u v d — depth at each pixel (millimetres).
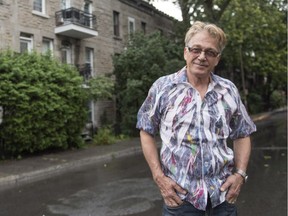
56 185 9312
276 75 43312
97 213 6625
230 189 2625
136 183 9078
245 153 2744
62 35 20625
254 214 6293
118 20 25891
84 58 22406
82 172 11172
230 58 34656
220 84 2646
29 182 9906
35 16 18828
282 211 6410
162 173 2635
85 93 16766
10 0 17438
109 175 10391
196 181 2572
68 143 16141
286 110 50375
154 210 6699
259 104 44875
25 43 18500
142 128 2730
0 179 9711
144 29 29219
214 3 27188
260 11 29297
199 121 2555
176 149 2588
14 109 13258
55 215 6613
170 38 27703
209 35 2592
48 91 14141
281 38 36781
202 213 2586
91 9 23016
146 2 28688
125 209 6812
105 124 22516
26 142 13641
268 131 22312
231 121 2717
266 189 7969
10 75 13148
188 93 2598
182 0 26531
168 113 2609
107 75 22688
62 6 20781
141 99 21281
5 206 7352
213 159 2549
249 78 46531
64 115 15055
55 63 15766
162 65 21953
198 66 2584
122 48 25953
